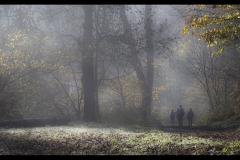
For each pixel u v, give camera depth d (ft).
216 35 45.98
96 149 42.11
